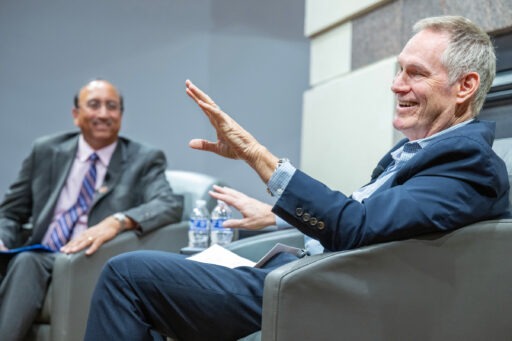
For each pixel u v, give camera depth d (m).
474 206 1.62
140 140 4.87
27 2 4.82
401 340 1.60
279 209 1.64
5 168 4.79
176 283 1.69
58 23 4.84
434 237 1.62
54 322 2.78
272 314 1.53
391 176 1.79
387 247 1.59
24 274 2.83
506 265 1.64
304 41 4.98
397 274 1.60
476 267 1.63
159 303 1.69
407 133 1.86
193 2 4.92
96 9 4.87
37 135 4.82
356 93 3.16
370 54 3.12
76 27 4.86
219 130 1.73
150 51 4.89
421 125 1.80
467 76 1.77
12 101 4.80
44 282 2.88
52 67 4.83
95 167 3.28
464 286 1.63
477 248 1.63
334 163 3.34
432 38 1.79
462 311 1.62
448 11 2.59
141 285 1.69
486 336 1.63
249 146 1.71
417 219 1.58
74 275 2.78
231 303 1.70
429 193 1.61
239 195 2.20
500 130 2.33
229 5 4.93
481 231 1.64
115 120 3.28
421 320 1.61
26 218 3.37
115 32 4.89
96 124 3.23
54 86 4.83
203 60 4.91
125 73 4.89
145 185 3.23
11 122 4.80
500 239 1.64
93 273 2.84
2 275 2.92
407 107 1.81
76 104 3.33
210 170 4.87
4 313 2.78
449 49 1.76
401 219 1.58
